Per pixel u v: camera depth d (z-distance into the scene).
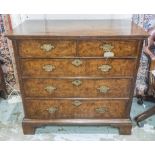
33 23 2.00
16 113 2.30
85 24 1.94
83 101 1.84
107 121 1.92
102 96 1.82
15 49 1.61
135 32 1.58
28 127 1.95
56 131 2.04
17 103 2.47
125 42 1.57
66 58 1.64
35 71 1.71
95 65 1.67
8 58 2.42
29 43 1.58
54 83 1.76
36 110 1.90
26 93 1.81
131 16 2.17
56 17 2.21
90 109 1.89
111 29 1.71
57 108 1.89
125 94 1.80
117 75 1.72
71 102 1.85
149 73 2.27
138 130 2.04
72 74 1.71
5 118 2.21
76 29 1.71
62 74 1.71
